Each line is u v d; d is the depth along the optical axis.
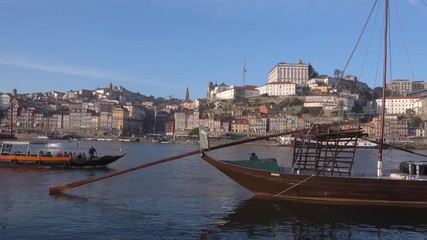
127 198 34.88
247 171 34.94
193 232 24.50
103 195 36.06
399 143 185.50
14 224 25.17
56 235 23.09
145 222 26.47
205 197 36.09
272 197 35.06
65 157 61.41
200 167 67.56
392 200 32.38
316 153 34.44
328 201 33.25
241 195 37.00
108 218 27.28
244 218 28.06
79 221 26.28
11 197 34.03
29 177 48.88
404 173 35.88
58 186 36.69
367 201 32.59
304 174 34.59
